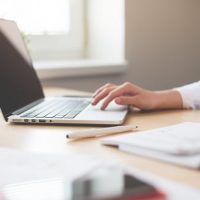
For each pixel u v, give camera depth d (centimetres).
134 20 172
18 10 164
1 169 43
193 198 34
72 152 52
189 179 41
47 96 113
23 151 51
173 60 189
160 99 88
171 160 47
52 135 64
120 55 173
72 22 188
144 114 83
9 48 91
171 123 73
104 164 44
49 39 180
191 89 94
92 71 161
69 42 188
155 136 54
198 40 197
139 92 87
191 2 191
